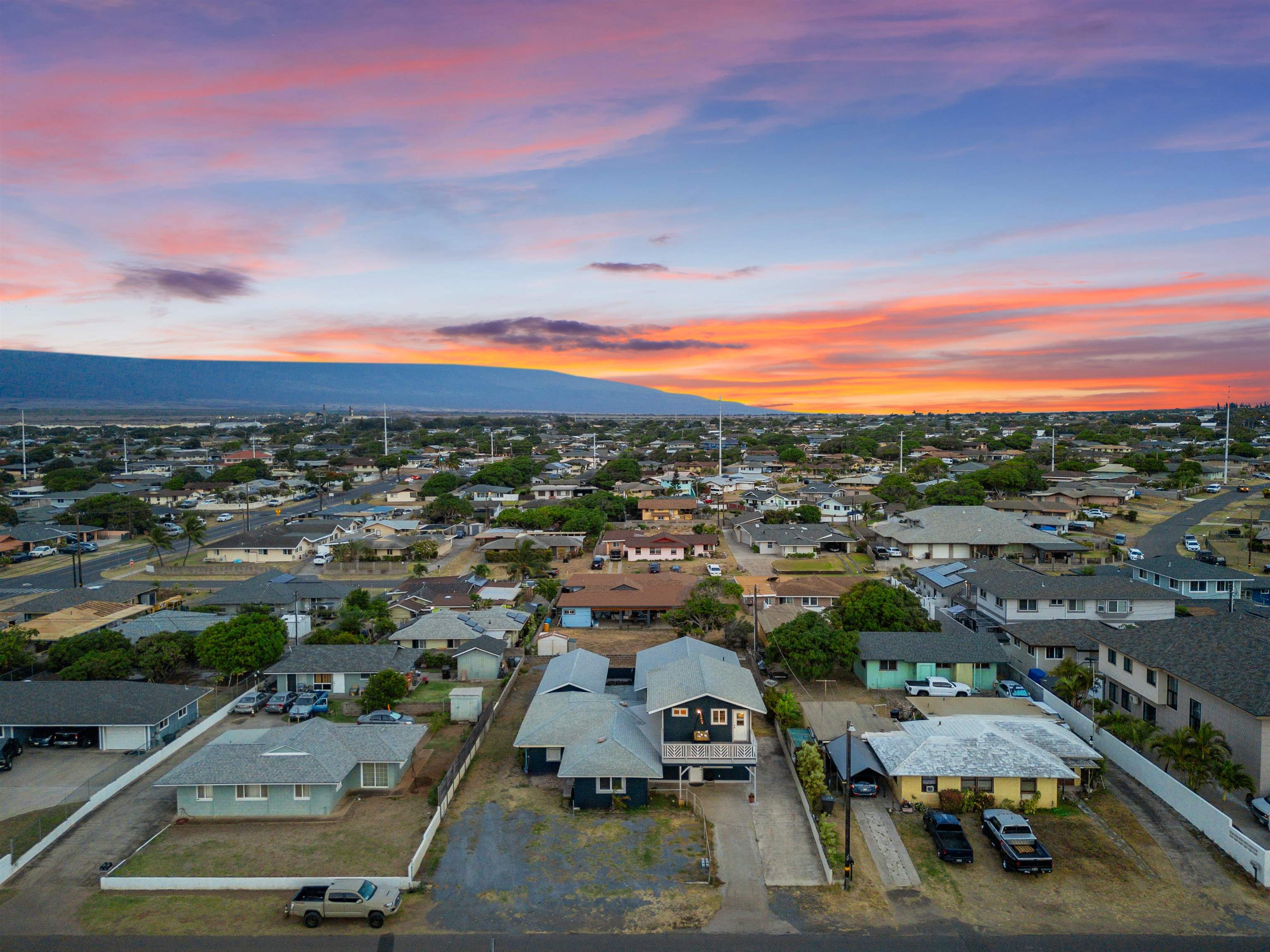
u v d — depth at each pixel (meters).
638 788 33.41
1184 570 66.00
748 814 32.75
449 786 34.06
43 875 28.48
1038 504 114.81
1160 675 37.56
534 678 51.59
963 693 44.38
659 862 29.14
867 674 47.03
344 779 33.53
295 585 69.56
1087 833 30.55
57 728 39.84
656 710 34.16
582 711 38.03
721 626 60.62
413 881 27.72
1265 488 137.12
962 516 90.69
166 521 118.19
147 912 26.28
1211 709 34.00
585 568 86.38
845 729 38.78
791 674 49.03
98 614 59.94
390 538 95.69
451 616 58.03
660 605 63.03
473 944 24.48
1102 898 26.53
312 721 36.66
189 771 32.91
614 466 164.00
